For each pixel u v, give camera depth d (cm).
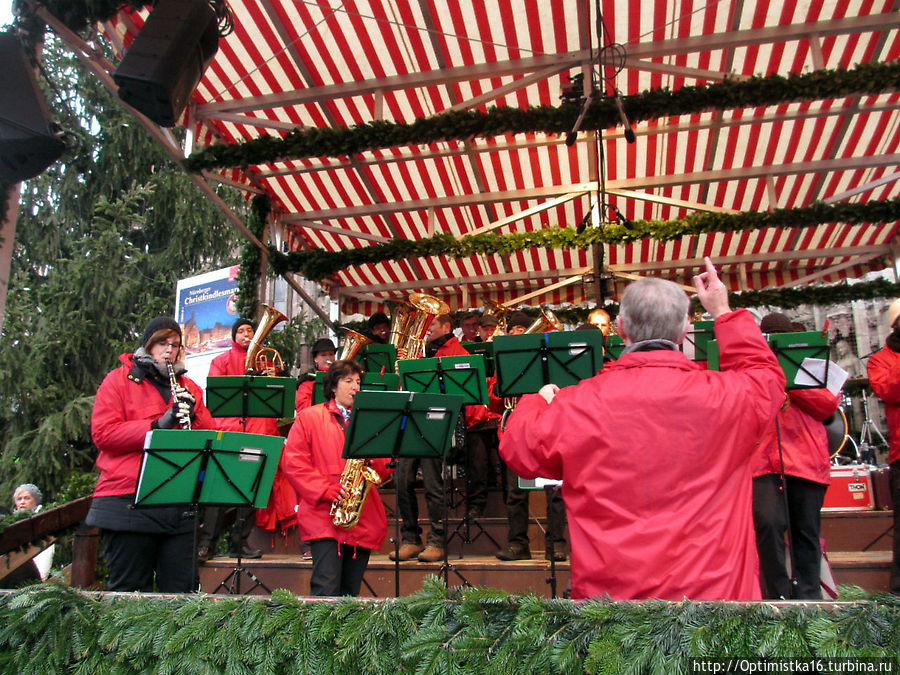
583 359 504
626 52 692
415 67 775
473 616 229
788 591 402
